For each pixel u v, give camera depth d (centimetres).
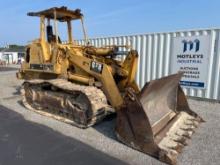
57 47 621
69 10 646
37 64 687
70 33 728
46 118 602
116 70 582
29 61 728
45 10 638
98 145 437
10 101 807
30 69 718
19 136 479
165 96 538
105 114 534
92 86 559
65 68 612
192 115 568
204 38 780
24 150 416
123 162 376
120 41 1005
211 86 783
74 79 600
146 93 421
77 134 491
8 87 1141
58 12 648
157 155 388
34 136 480
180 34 831
